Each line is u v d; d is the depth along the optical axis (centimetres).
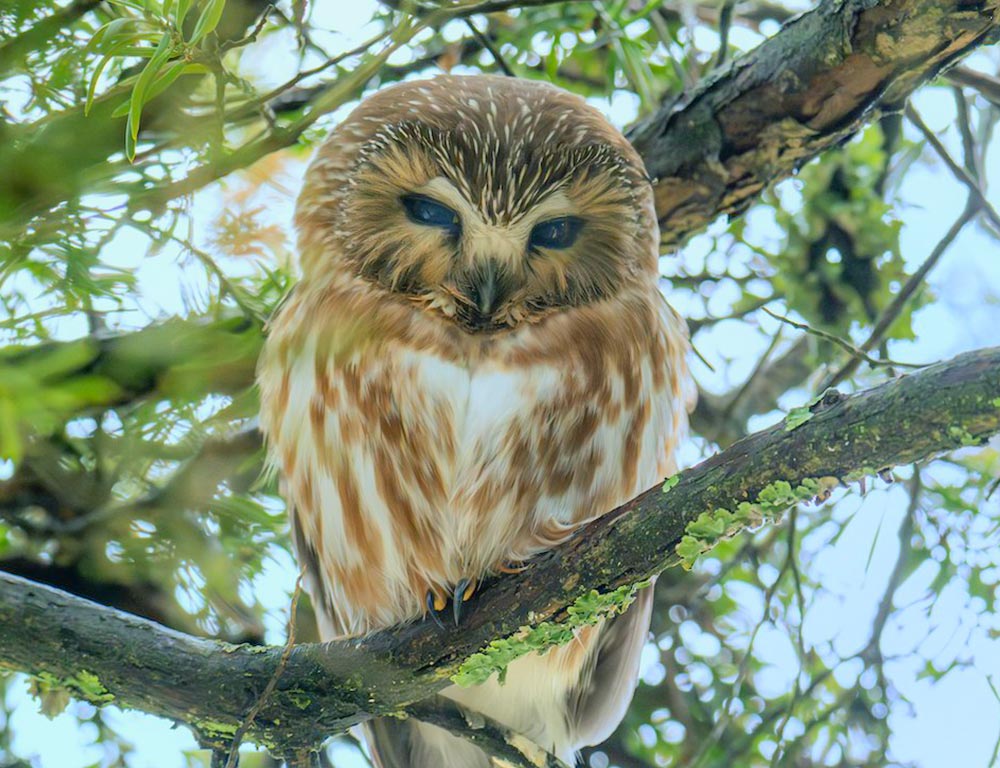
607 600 671
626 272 900
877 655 1034
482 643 700
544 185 877
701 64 1134
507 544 841
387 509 848
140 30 699
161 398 777
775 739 1062
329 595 936
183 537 901
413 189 882
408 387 845
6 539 937
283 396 870
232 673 702
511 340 862
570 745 932
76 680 696
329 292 878
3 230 661
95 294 698
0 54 717
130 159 627
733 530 624
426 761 920
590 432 857
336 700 714
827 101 898
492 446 836
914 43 838
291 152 1000
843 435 580
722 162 948
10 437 549
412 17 771
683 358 947
